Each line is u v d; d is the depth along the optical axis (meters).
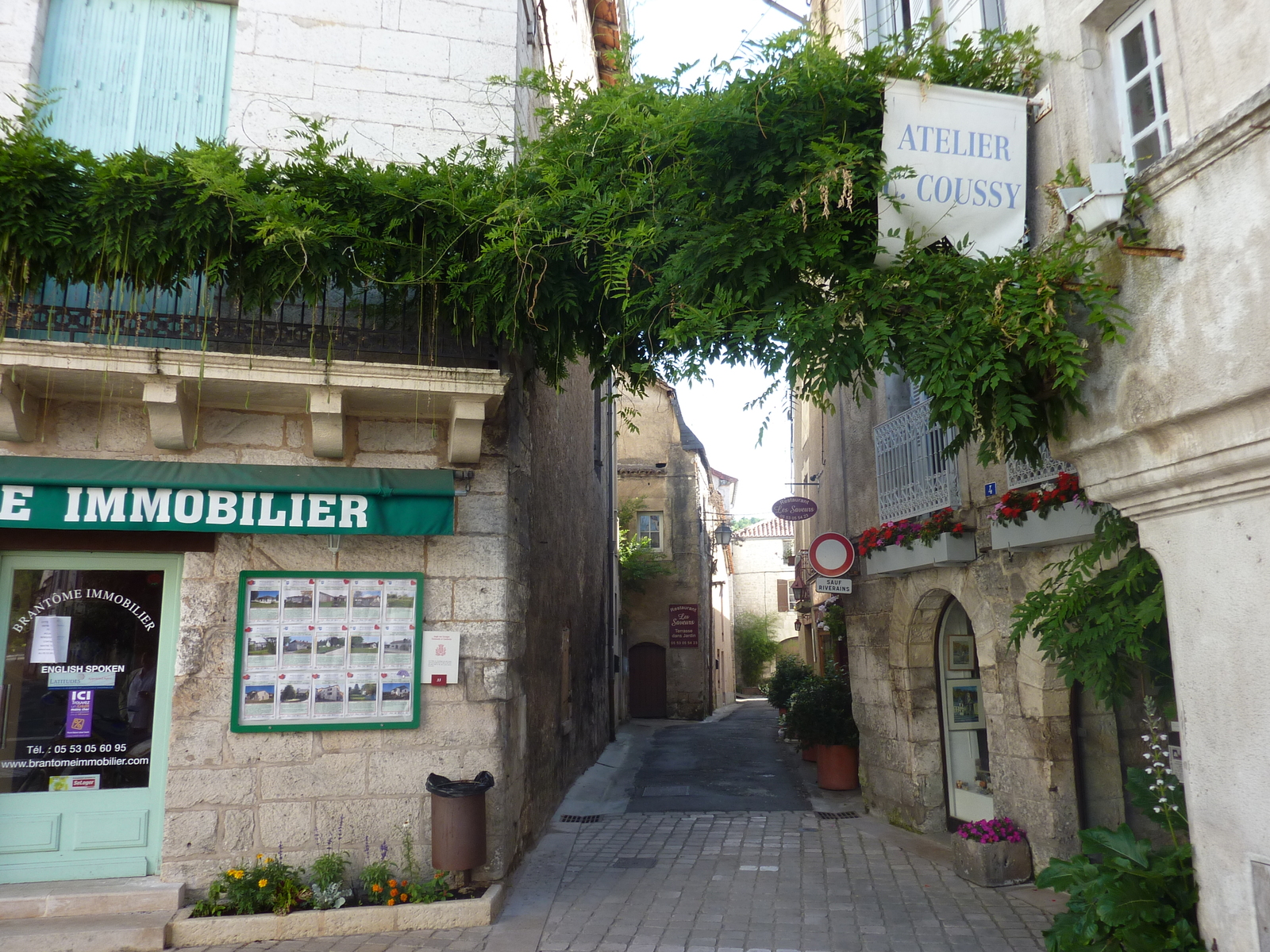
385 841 6.00
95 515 5.54
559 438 10.40
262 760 5.91
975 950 5.06
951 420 4.24
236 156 5.56
